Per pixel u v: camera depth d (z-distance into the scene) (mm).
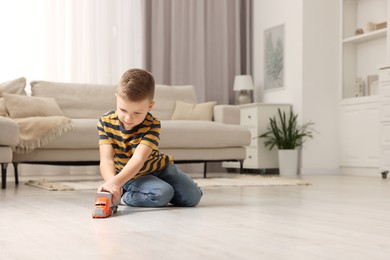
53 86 4645
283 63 6102
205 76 6434
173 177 2135
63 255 1125
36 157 3951
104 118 1999
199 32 6352
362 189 3285
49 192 3010
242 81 6215
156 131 1965
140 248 1201
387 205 2262
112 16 5941
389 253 1151
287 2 6047
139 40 6090
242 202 2381
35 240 1323
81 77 5766
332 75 5910
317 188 3361
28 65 5512
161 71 6180
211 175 5398
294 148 5691
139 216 1829
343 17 5867
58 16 5648
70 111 4621
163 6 6195
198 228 1529
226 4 6496
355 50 5883
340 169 5828
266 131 5844
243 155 4711
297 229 1513
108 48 5906
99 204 1791
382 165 4863
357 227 1559
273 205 2242
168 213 1925
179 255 1118
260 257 1099
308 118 5812
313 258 1094
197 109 4887
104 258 1092
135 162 1893
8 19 5441
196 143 4426
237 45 6551
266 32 6398
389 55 5121
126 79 1745
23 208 2121
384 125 4867
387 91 4836
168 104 4984
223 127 4562
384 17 5562
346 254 1138
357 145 5559
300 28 5844
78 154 4074
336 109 5906
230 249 1188
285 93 6062
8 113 4211
